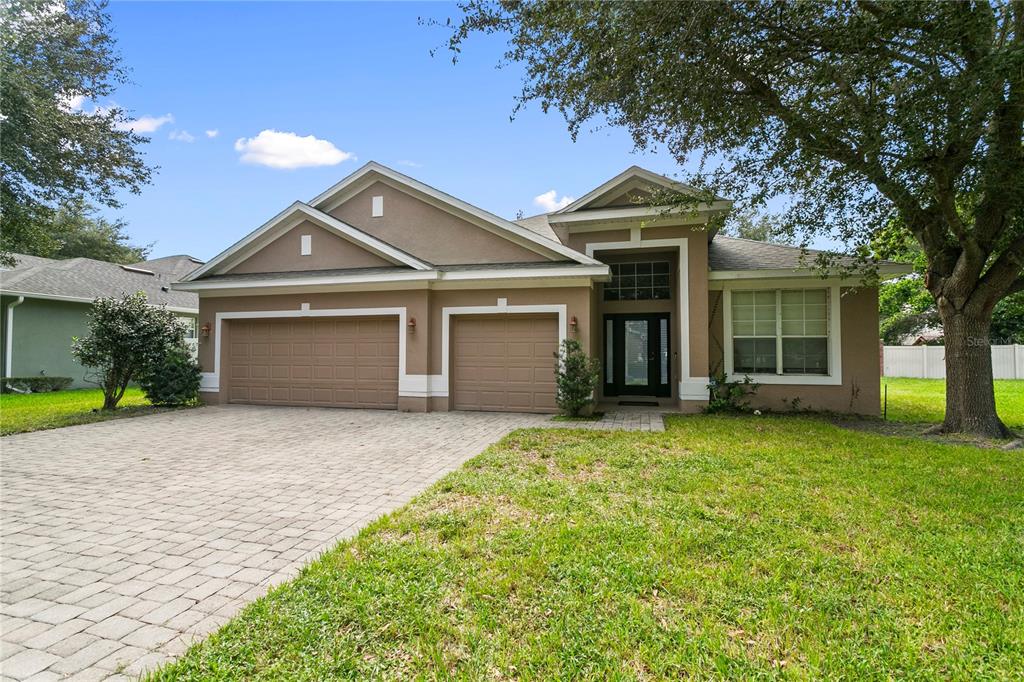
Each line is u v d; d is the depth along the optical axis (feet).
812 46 22.22
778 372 36.58
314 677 7.32
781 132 23.85
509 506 14.66
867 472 18.02
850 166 23.25
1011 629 8.42
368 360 37.50
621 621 8.64
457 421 31.12
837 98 24.36
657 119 26.78
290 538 12.75
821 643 8.14
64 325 56.03
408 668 7.55
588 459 19.89
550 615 8.92
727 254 40.73
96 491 16.89
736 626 8.66
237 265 41.55
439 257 39.42
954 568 10.73
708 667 7.54
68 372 56.13
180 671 7.45
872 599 9.49
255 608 9.12
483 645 8.06
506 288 35.09
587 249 37.22
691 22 20.29
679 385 37.63
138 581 10.46
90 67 42.47
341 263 39.11
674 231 35.70
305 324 38.96
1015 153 21.76
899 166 21.54
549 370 34.76
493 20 22.47
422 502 15.12
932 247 28.07
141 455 22.20
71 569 11.03
